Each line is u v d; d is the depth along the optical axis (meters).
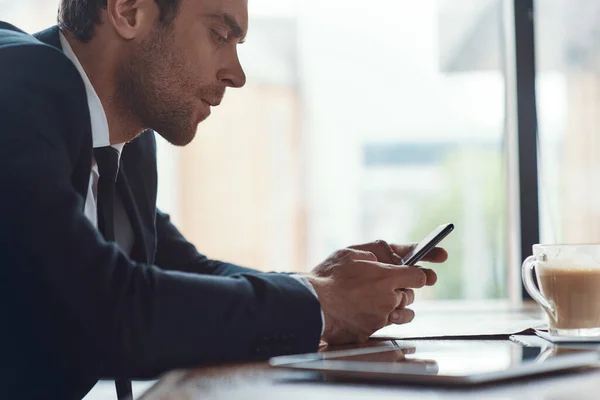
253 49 4.33
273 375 0.66
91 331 0.75
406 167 4.70
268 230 4.33
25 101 0.85
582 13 2.34
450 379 0.57
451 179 4.24
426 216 4.70
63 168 0.83
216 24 1.11
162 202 4.00
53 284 0.76
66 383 0.80
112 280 0.76
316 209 4.55
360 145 4.62
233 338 0.77
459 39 2.72
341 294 0.88
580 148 2.28
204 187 4.21
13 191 0.78
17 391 0.80
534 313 1.36
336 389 0.58
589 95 2.35
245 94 4.32
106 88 1.13
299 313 0.82
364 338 0.90
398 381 0.59
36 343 0.79
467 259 3.46
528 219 2.11
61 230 0.77
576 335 0.88
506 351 0.74
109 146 1.11
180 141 1.18
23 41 0.96
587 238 2.28
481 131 3.47
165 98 1.12
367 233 4.74
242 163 4.29
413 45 4.36
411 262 1.02
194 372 0.69
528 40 2.10
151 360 0.75
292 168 4.43
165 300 0.76
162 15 1.10
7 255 0.77
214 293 0.78
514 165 2.16
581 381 0.59
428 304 1.96
